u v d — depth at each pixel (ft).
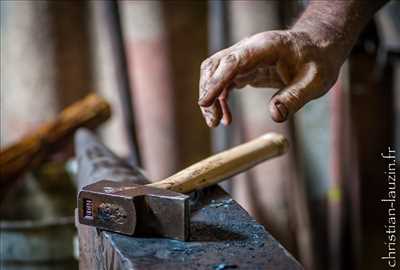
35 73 8.52
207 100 3.99
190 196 4.31
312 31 4.25
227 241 3.67
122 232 3.71
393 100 8.89
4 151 7.22
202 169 4.37
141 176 4.97
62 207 7.75
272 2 8.38
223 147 8.39
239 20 8.43
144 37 8.73
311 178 9.17
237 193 8.88
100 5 8.70
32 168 7.34
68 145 7.82
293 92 3.96
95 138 6.10
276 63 4.09
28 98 8.57
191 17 8.84
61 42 8.57
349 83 8.77
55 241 6.61
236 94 8.63
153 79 8.83
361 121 8.90
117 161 5.33
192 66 8.96
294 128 8.77
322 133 9.04
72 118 7.64
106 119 7.90
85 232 4.21
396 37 8.17
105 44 8.79
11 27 8.39
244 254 3.52
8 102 8.61
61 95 8.68
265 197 8.87
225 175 4.45
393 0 7.91
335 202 9.13
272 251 3.56
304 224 9.02
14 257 6.64
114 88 8.89
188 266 3.39
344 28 4.35
